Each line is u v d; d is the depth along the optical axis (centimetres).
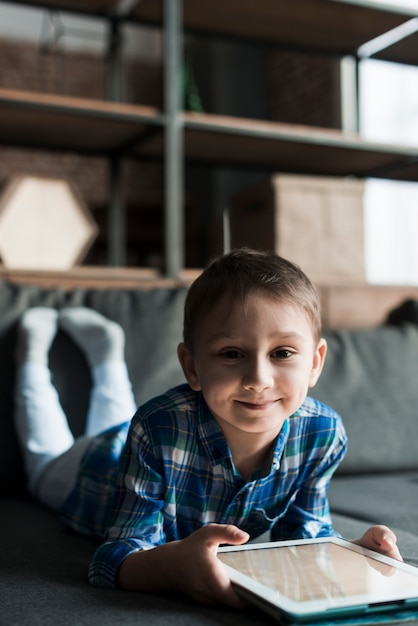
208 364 86
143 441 91
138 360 156
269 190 223
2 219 201
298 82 501
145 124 207
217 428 92
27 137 223
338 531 107
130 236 449
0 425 145
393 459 167
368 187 415
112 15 249
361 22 241
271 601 68
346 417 166
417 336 186
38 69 598
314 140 225
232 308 85
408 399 174
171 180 204
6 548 102
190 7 231
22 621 71
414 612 69
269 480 96
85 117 201
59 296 161
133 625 69
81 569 92
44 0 240
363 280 231
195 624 69
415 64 267
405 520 118
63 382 149
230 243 243
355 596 69
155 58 644
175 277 195
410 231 387
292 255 222
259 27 246
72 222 209
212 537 75
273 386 85
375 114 416
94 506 110
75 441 137
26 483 144
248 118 560
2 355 149
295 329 86
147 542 88
